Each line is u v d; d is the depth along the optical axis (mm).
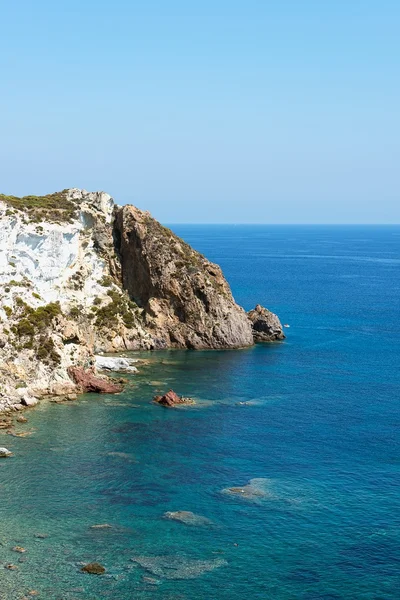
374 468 77438
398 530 62656
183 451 81625
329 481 73438
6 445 81312
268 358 138000
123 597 51188
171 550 58125
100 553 57188
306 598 52031
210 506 66562
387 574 55594
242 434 88562
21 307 108500
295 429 91125
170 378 118125
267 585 53562
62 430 87562
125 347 142500
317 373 125000
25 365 102375
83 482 71312
